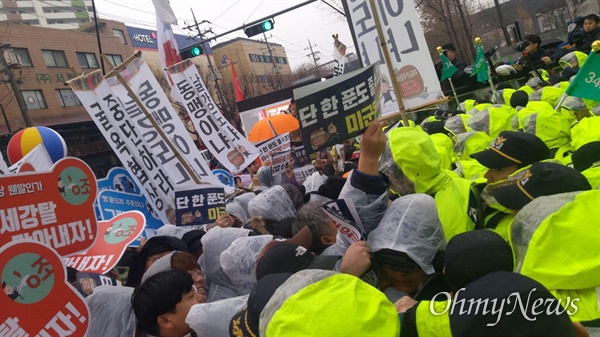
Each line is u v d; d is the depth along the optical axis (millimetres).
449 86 10320
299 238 2594
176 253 2938
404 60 4062
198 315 2336
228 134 6848
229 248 2945
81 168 2805
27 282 2330
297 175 7191
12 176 2518
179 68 6863
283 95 17547
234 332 1918
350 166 5883
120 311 2637
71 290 2465
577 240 1663
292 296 1537
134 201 4832
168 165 5012
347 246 2506
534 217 1775
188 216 4562
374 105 2439
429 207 2260
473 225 2666
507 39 23016
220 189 4703
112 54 34188
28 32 28969
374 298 1521
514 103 6156
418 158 2740
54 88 29516
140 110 5043
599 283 1630
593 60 3500
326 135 2494
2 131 26672
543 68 10078
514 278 1445
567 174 2133
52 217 2650
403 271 2189
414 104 4066
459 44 22766
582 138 3725
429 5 23250
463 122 5465
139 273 3418
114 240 3211
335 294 1495
